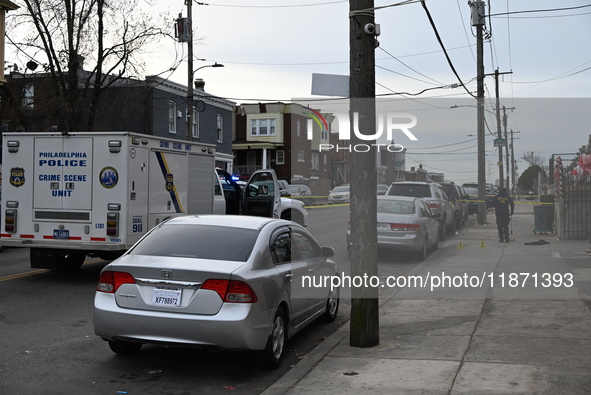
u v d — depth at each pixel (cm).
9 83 3058
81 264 1346
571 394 539
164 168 1306
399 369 632
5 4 2578
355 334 728
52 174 1214
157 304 628
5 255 1628
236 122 5456
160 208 1292
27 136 1223
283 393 573
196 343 614
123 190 1182
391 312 926
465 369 622
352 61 730
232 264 650
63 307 984
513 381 579
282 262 733
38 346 756
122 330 632
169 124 3919
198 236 710
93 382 628
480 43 2616
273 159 5372
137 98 3222
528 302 943
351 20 731
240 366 691
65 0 2883
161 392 604
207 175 1502
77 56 2944
